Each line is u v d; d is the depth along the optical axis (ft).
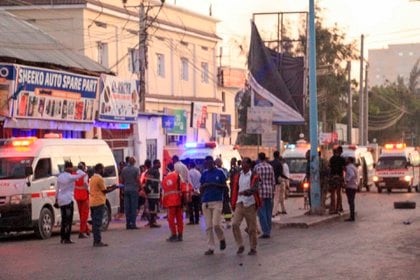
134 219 82.23
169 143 150.30
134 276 45.57
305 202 105.50
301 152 145.79
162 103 152.05
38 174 73.72
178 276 45.24
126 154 123.24
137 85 125.80
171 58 158.61
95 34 132.57
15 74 90.27
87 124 108.37
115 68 137.49
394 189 162.40
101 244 63.16
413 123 346.13
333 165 86.38
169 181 65.82
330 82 220.84
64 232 67.21
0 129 94.38
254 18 131.44
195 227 81.46
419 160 166.61
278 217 84.28
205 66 174.50
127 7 137.80
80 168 72.79
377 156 196.34
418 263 49.88
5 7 131.64
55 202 69.51
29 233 81.35
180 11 161.17
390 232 70.18
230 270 47.32
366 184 160.45
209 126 173.99
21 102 92.07
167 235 72.69
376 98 341.62
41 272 48.03
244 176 55.31
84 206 72.23
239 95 204.33
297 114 128.26
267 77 128.26
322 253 55.21
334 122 226.58
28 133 99.76
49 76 97.25
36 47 104.47
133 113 121.29
